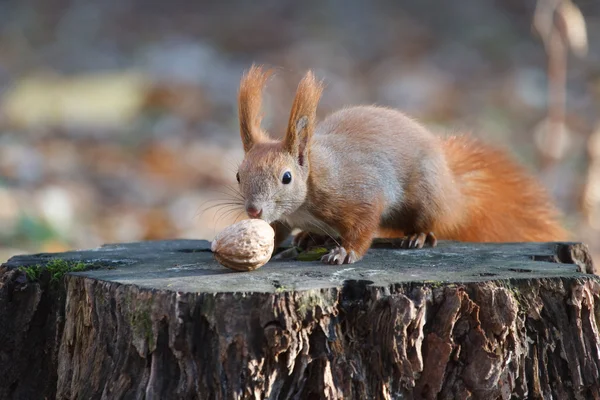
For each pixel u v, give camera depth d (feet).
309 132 14.74
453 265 14.60
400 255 14.75
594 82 26.71
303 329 14.30
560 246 14.88
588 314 14.43
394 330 14.33
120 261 14.70
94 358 14.44
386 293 14.35
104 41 35.37
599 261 16.29
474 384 14.38
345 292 14.37
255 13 37.50
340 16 36.52
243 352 14.28
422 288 14.37
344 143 14.87
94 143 23.44
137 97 27.50
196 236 16.87
